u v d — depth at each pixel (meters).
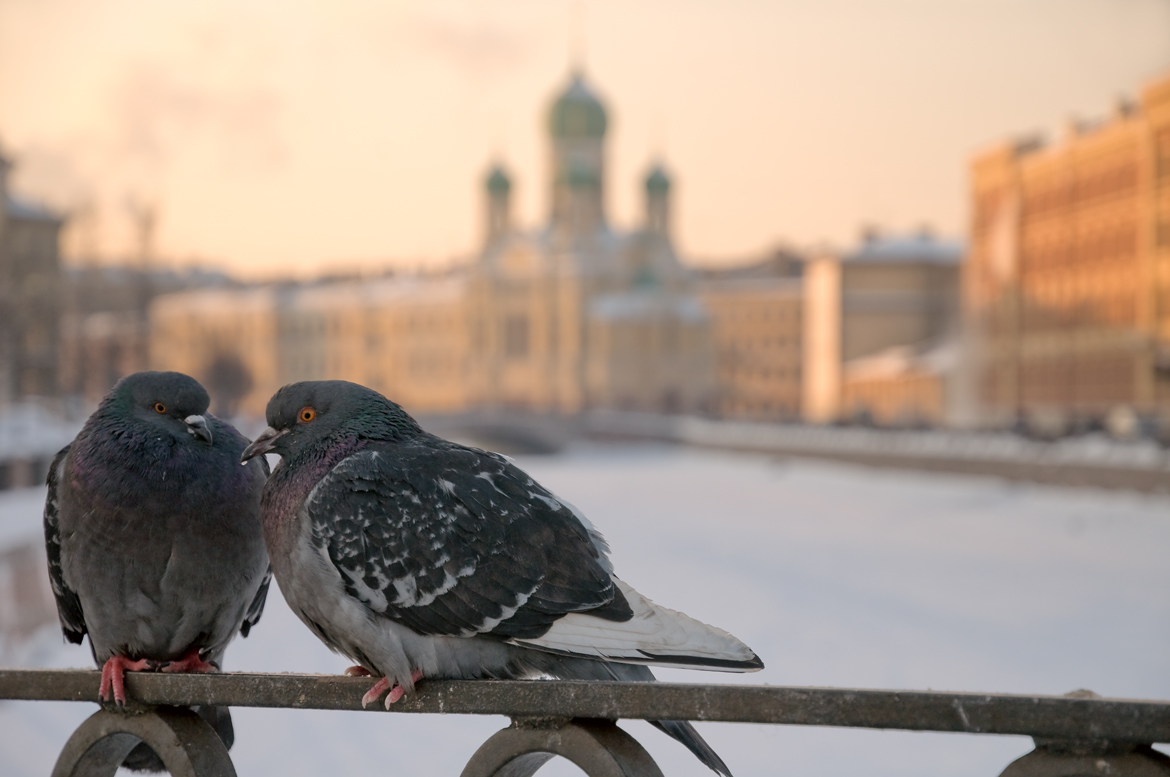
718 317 107.00
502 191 105.12
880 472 48.06
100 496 2.33
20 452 29.67
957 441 44.72
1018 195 59.84
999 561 26.05
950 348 73.44
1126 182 51.12
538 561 2.03
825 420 64.94
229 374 99.81
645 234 98.62
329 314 115.56
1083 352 54.25
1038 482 38.09
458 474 2.11
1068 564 25.38
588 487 48.25
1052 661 16.16
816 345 89.69
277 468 2.23
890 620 19.06
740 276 117.81
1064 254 55.97
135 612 2.42
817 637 17.66
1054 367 56.69
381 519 2.05
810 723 1.62
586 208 98.19
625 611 2.00
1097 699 1.52
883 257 84.25
